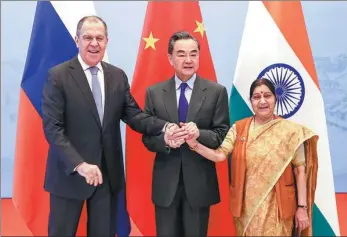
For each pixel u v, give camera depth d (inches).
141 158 90.5
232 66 121.8
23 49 122.0
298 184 73.5
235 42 121.7
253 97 74.1
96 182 67.9
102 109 74.8
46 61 88.1
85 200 77.3
